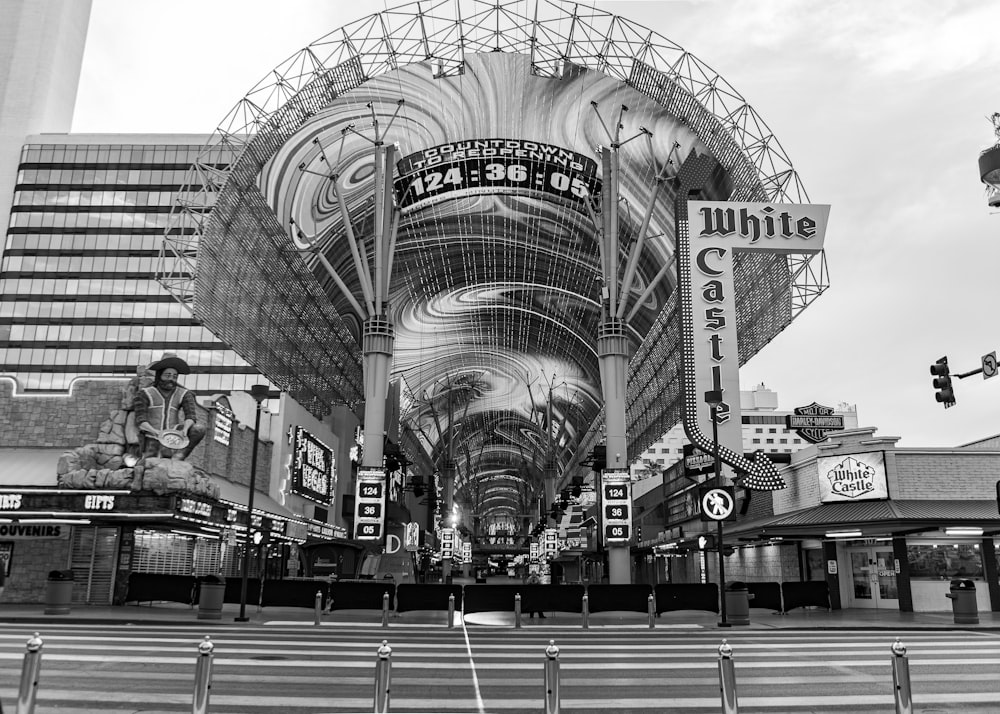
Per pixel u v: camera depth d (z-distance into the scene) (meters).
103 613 23.72
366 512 45.59
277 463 45.56
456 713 9.30
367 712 9.30
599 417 98.62
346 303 69.06
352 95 48.81
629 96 48.59
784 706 9.97
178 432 29.91
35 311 90.38
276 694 10.45
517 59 48.94
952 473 29.14
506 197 56.19
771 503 37.59
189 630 19.42
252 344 55.47
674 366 65.56
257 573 42.00
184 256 47.16
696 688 11.25
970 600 22.58
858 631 21.22
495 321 86.31
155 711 9.19
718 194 47.91
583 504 110.69
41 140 96.19
